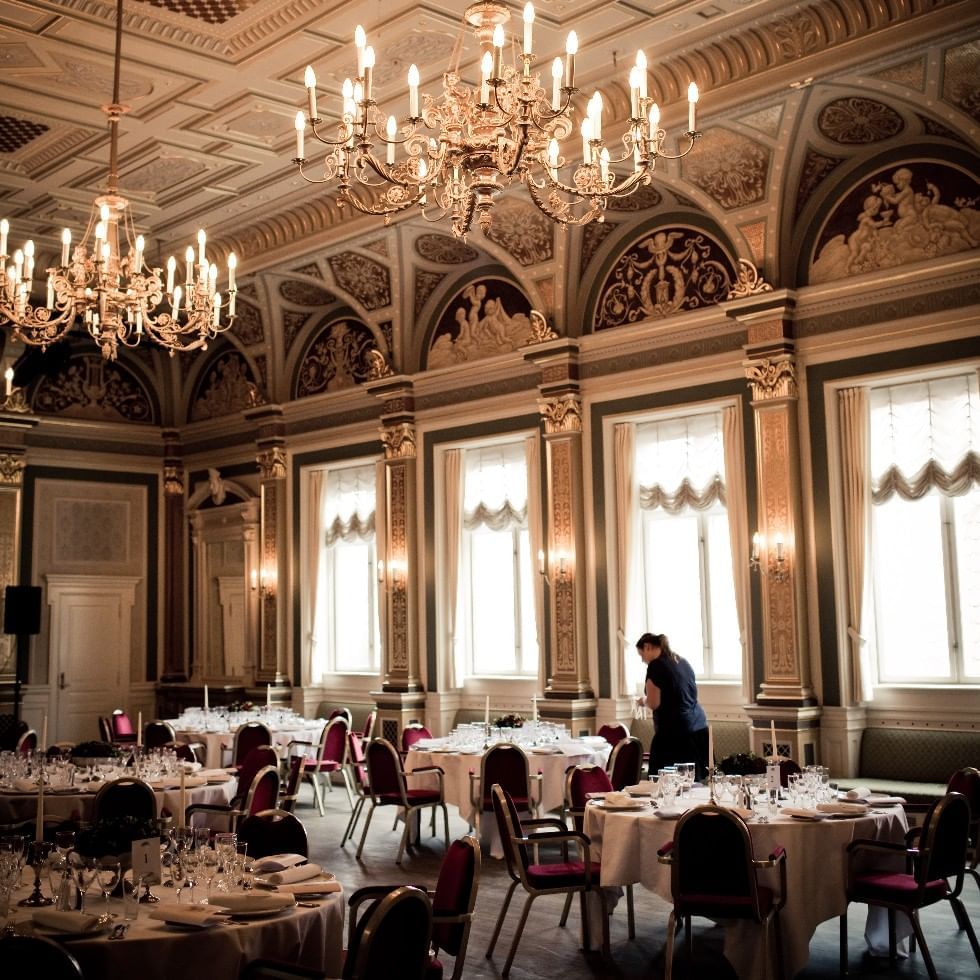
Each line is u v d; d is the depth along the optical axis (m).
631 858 6.50
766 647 10.57
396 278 13.72
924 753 9.91
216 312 8.69
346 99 5.87
